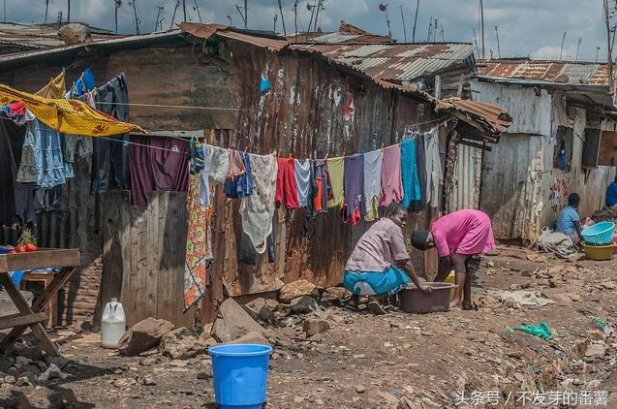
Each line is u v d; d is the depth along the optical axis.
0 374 6.66
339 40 19.73
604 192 25.33
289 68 9.57
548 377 8.77
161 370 7.29
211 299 8.81
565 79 18.95
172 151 8.39
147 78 9.10
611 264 15.73
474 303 10.98
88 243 9.02
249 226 8.73
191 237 8.08
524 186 18.14
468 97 16.55
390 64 15.59
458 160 17.62
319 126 10.28
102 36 15.27
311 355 8.05
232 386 6.00
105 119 6.84
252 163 8.59
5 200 7.19
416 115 12.91
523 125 17.88
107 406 6.14
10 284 7.02
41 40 14.12
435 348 8.41
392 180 11.12
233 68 8.73
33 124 6.75
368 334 8.78
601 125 23.44
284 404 6.27
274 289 9.80
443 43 17.14
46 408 6.05
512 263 15.75
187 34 8.59
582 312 11.43
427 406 6.86
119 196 8.81
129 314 8.81
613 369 9.59
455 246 10.62
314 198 9.58
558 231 17.58
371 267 9.98
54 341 8.34
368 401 6.55
